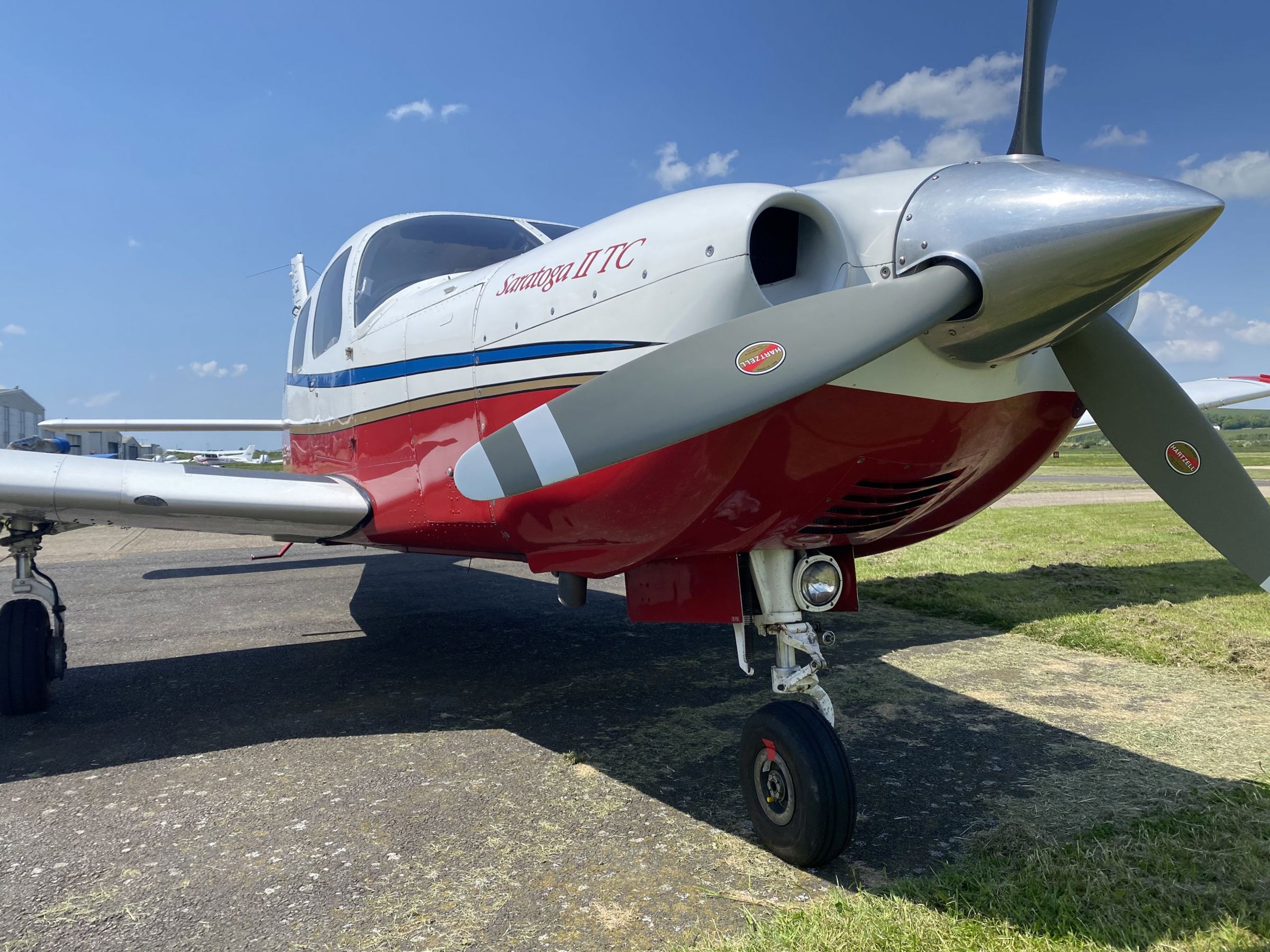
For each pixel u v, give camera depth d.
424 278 4.12
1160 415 2.24
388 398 3.70
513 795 2.63
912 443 2.16
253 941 1.79
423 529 3.48
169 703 3.67
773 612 2.59
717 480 2.17
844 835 2.08
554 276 2.66
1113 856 2.11
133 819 2.45
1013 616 5.16
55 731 3.29
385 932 1.83
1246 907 1.85
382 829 2.38
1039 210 1.73
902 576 6.80
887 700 3.62
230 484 3.52
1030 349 1.95
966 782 2.69
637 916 1.89
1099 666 4.14
